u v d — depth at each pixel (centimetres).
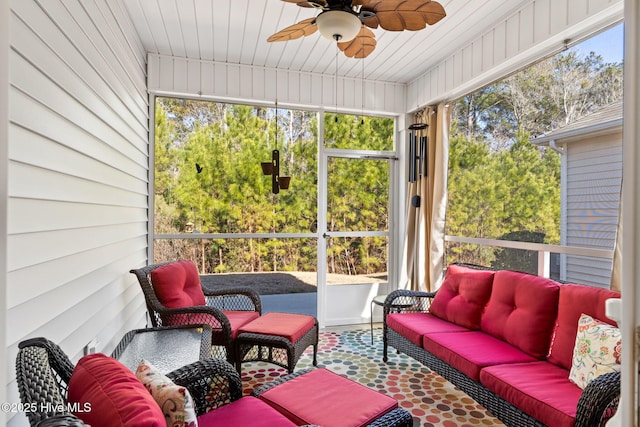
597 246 224
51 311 153
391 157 439
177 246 367
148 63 343
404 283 419
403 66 378
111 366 110
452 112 371
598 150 224
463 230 352
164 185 362
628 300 49
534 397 165
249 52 345
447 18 282
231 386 164
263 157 393
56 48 156
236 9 269
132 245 295
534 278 236
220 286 379
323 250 412
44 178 147
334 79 405
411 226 410
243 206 387
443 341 237
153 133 355
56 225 157
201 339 225
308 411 154
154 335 234
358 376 276
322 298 411
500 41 285
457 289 289
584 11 221
